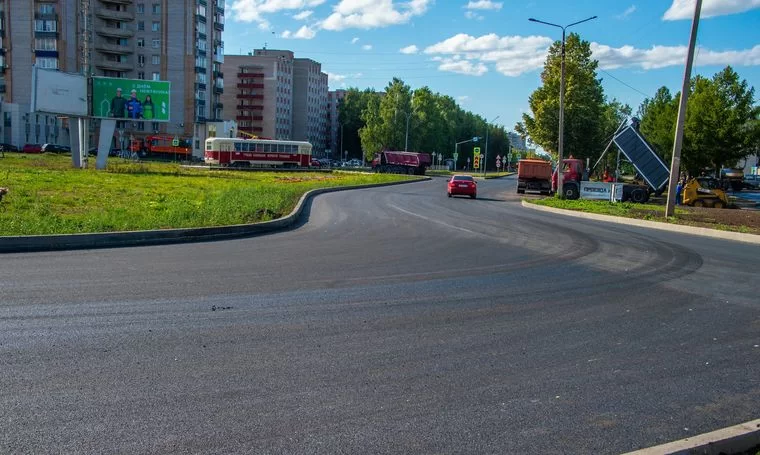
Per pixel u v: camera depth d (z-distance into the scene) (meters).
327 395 4.97
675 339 7.00
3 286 8.49
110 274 9.64
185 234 14.48
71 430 4.20
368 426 4.43
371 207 26.08
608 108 69.25
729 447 4.14
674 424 4.66
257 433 4.25
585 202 33.84
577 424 4.59
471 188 37.38
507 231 18.58
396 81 104.38
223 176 47.50
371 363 5.80
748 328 7.56
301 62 152.62
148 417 4.44
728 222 24.31
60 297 7.93
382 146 103.75
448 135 130.12
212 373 5.37
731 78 45.56
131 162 59.88
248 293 8.58
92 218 15.05
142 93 50.53
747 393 5.35
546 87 52.88
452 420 4.58
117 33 92.44
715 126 44.69
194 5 94.31
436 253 13.34
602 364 6.02
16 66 85.19
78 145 49.53
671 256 14.19
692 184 36.69
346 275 10.27
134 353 5.82
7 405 4.57
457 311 8.02
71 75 47.72
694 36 24.23
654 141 50.72
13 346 5.89
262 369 5.52
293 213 19.56
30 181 30.62
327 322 7.22
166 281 9.23
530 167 45.84
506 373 5.67
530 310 8.23
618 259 13.42
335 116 174.62
